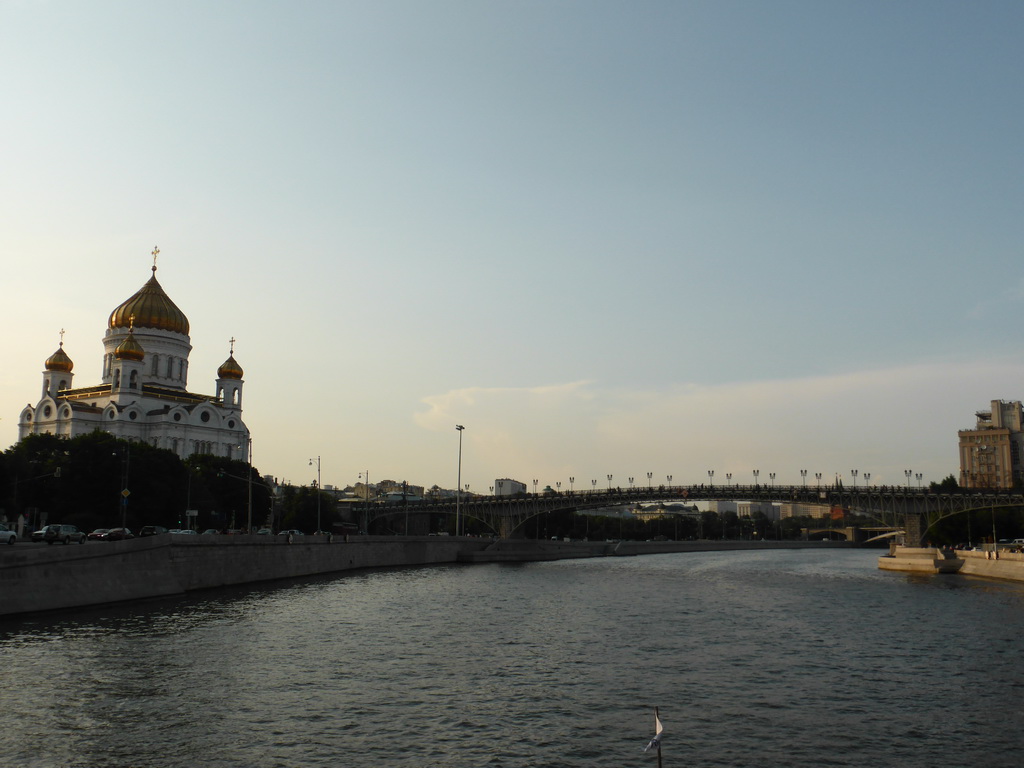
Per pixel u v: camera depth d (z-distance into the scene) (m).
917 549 183.88
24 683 53.41
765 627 85.88
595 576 161.12
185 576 105.62
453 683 57.47
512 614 94.19
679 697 54.72
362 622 84.06
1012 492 180.00
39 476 144.00
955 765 42.16
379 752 42.66
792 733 47.06
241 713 48.81
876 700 54.56
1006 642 76.75
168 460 162.00
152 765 40.19
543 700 53.38
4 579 76.94
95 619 78.44
